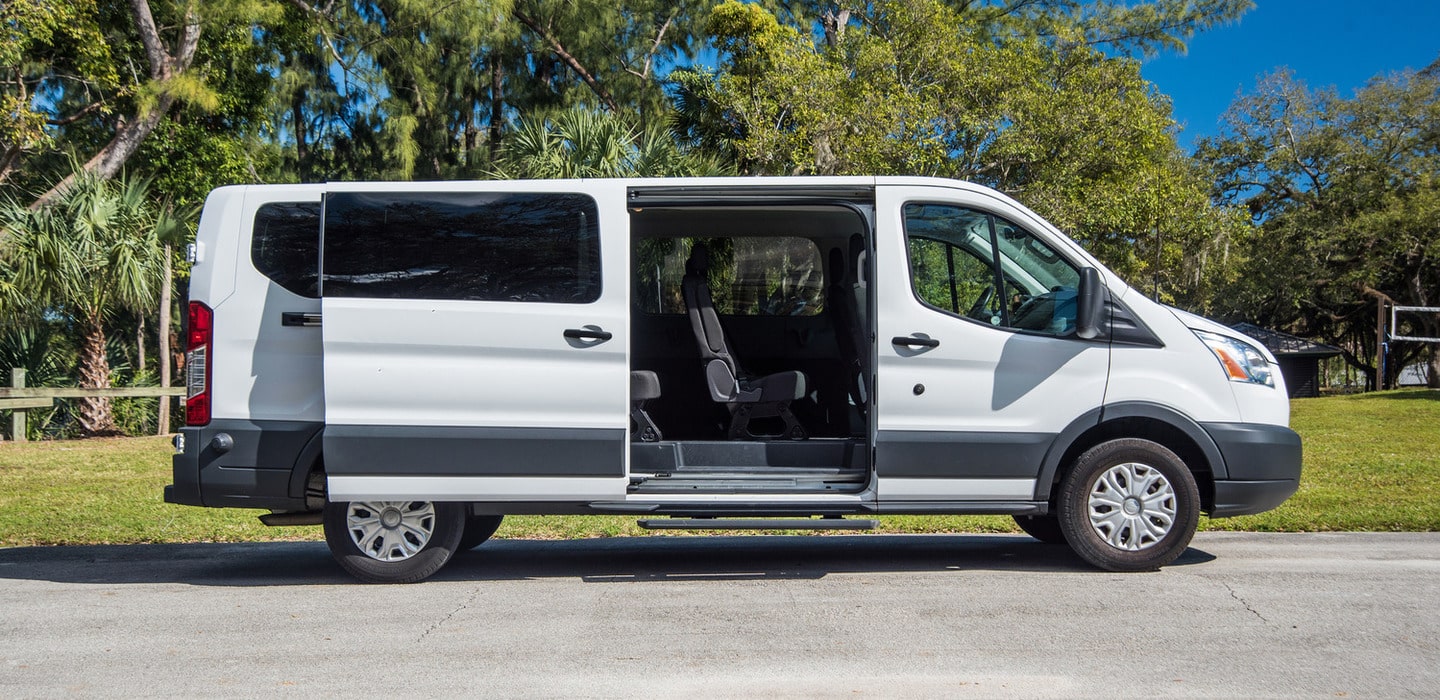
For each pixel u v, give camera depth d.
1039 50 24.66
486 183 6.09
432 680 4.39
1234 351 6.29
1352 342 55.84
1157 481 6.21
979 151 22.33
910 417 6.06
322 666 4.60
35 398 16.45
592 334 5.99
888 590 5.91
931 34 22.62
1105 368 6.14
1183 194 24.53
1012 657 4.61
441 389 5.99
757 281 7.23
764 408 6.73
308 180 31.34
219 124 23.86
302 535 8.14
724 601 5.70
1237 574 6.20
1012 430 6.10
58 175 20.70
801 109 21.30
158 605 5.77
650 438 6.50
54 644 5.00
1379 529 7.85
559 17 29.17
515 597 5.86
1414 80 44.38
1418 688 4.18
